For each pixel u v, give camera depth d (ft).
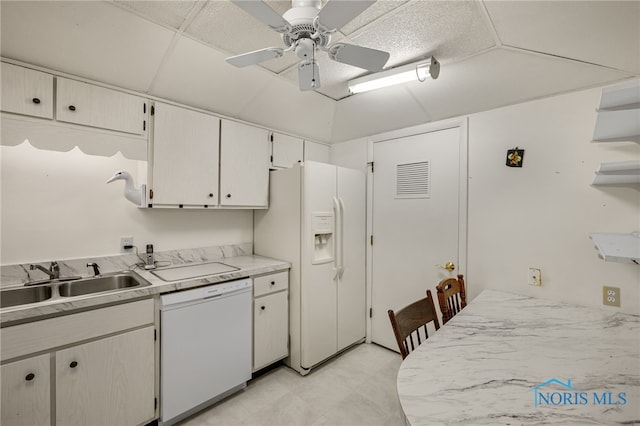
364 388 7.23
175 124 6.84
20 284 5.58
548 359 3.69
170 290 5.82
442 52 5.89
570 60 5.41
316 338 8.00
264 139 8.73
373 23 5.04
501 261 6.98
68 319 4.68
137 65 5.87
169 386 5.76
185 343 5.98
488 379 3.24
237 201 8.04
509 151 6.81
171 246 7.80
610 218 5.63
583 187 5.93
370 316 9.75
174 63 6.13
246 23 5.24
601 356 3.76
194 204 7.16
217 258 8.66
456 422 2.58
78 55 5.31
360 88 7.23
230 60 4.63
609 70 5.35
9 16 4.51
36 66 5.16
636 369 3.43
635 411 2.69
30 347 4.36
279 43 5.86
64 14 4.73
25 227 5.80
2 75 4.83
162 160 6.64
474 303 6.02
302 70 4.80
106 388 5.05
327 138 10.64
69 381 4.70
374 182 9.65
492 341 4.21
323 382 7.48
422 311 4.83
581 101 5.94
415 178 8.61
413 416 2.67
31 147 5.87
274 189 8.78
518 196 6.73
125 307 5.27
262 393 7.02
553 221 6.28
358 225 9.48
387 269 9.29
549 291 6.31
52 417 4.56
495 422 2.57
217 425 5.95
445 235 7.99
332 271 8.52
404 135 8.86
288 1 4.61
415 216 8.62
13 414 4.26
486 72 6.33
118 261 6.86
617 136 4.33
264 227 9.13
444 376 3.31
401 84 7.48
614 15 4.34
